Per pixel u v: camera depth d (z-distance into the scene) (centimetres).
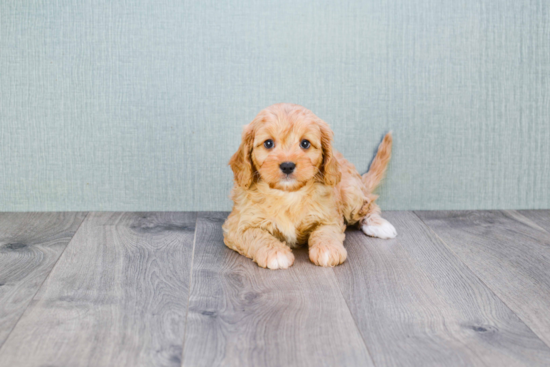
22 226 217
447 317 141
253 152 181
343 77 234
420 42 233
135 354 122
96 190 239
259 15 228
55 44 227
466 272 173
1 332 131
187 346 126
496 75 238
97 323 136
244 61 230
